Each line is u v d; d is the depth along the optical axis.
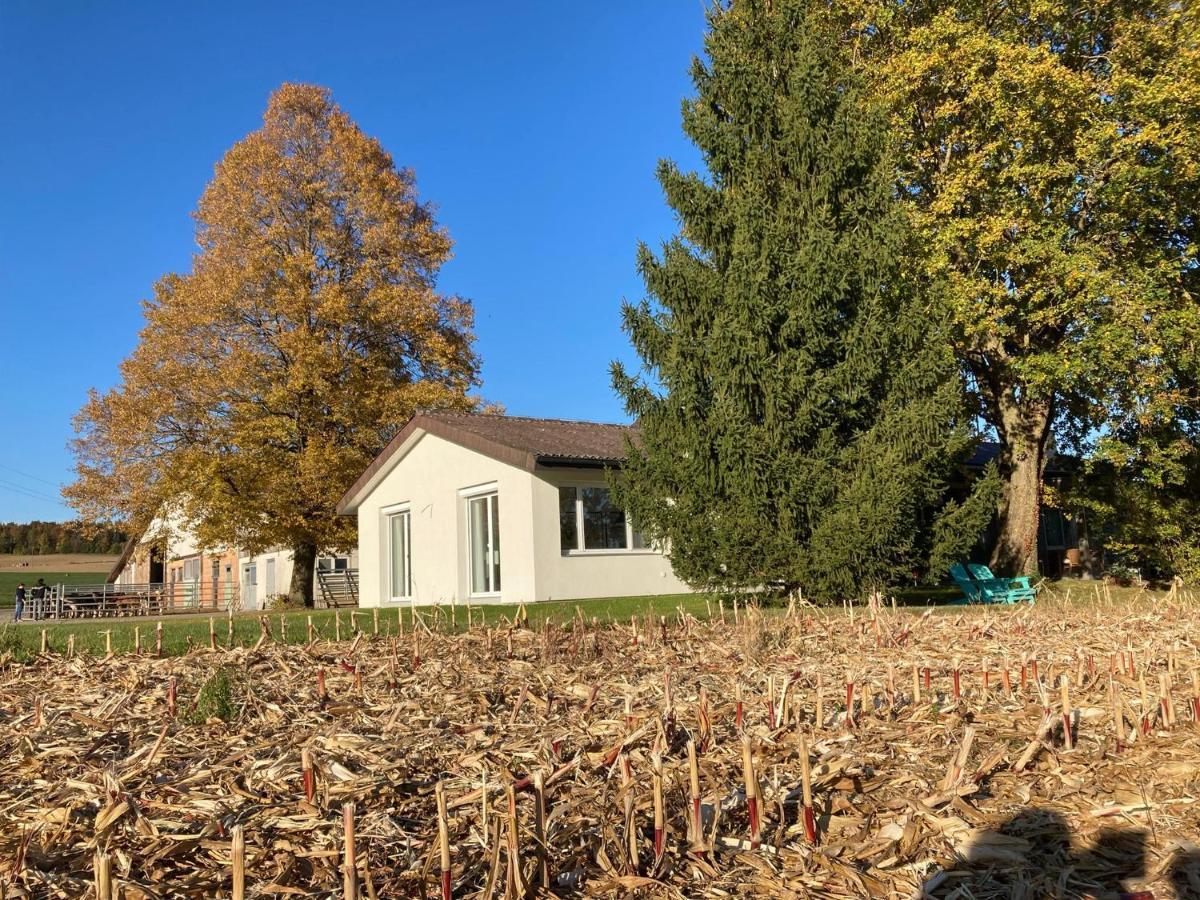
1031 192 15.64
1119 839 3.13
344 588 29.52
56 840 3.14
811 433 11.42
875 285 11.69
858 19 17.53
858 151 12.24
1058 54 16.75
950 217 16.22
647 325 12.35
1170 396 15.52
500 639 8.04
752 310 11.30
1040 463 18.31
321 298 23.39
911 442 10.83
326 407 23.48
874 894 2.76
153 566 44.84
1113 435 16.61
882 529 10.45
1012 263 15.84
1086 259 14.73
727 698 5.18
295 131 25.70
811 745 4.09
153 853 3.00
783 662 6.56
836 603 11.26
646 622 9.07
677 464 11.80
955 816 3.28
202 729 4.68
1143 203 15.80
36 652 8.05
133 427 22.61
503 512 16.64
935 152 17.73
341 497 22.20
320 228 24.78
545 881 2.77
